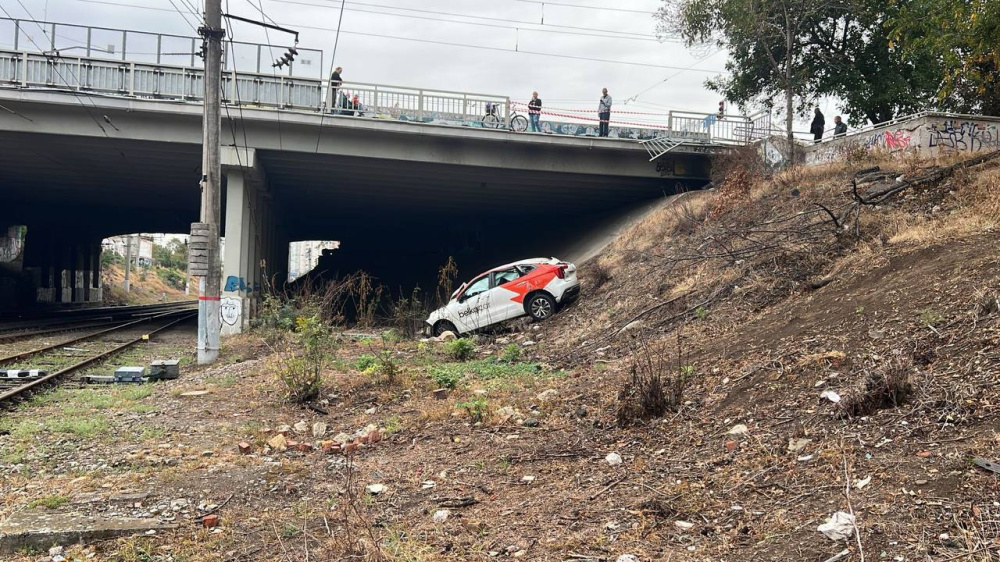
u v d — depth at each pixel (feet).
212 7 54.29
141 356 58.23
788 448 18.48
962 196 41.27
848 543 12.99
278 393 35.01
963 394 17.94
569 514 16.94
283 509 18.76
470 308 60.85
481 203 116.78
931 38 50.96
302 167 92.43
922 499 13.93
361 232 174.81
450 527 16.79
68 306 177.68
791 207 54.19
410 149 85.76
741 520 15.21
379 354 48.14
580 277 70.18
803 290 36.94
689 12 82.17
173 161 90.38
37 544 16.49
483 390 33.91
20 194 121.60
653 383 24.89
